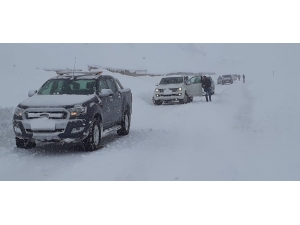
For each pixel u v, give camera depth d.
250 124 13.80
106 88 10.94
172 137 11.59
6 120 11.28
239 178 6.98
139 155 8.99
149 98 28.02
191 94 24.94
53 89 10.40
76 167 7.86
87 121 9.14
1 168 7.86
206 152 9.26
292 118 14.97
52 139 8.91
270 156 8.70
